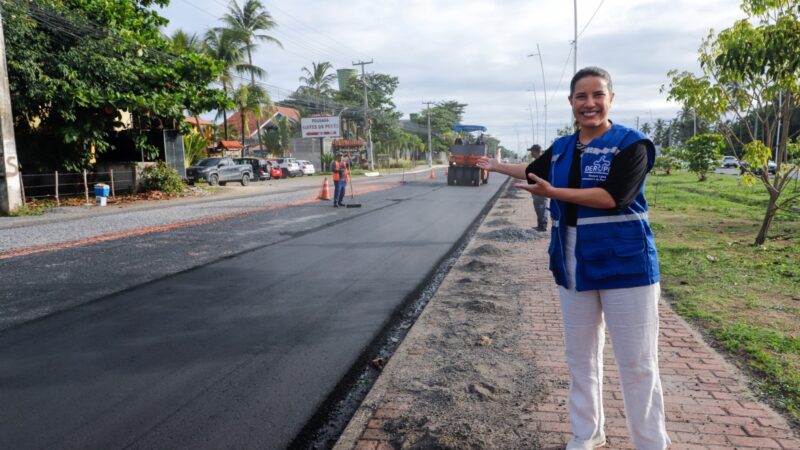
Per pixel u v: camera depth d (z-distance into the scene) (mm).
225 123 41438
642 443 2430
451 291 6156
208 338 4746
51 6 18531
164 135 24172
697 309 5121
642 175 2178
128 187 21969
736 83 8242
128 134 22078
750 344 4094
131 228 11977
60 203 18453
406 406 3279
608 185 2164
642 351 2318
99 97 18609
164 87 21438
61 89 17953
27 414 3344
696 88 8281
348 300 5996
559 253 2463
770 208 8727
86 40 19375
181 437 3070
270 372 4012
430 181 34094
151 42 22547
